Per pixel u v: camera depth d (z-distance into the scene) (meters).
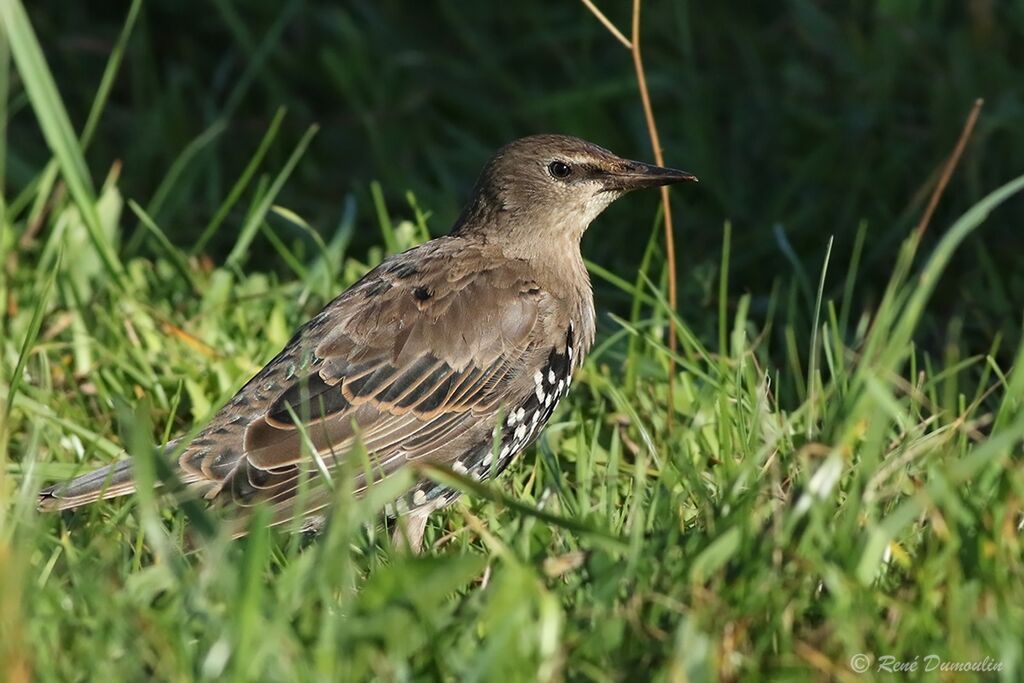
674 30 18.03
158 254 14.30
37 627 7.96
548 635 7.66
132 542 9.59
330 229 15.39
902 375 12.59
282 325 12.55
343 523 8.23
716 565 8.16
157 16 18.89
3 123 13.55
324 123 17.53
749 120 16.62
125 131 17.53
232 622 7.64
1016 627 7.86
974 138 15.38
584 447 10.50
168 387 11.83
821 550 8.37
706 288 13.30
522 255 11.40
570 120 16.84
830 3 18.09
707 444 10.80
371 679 7.92
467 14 18.64
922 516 9.12
